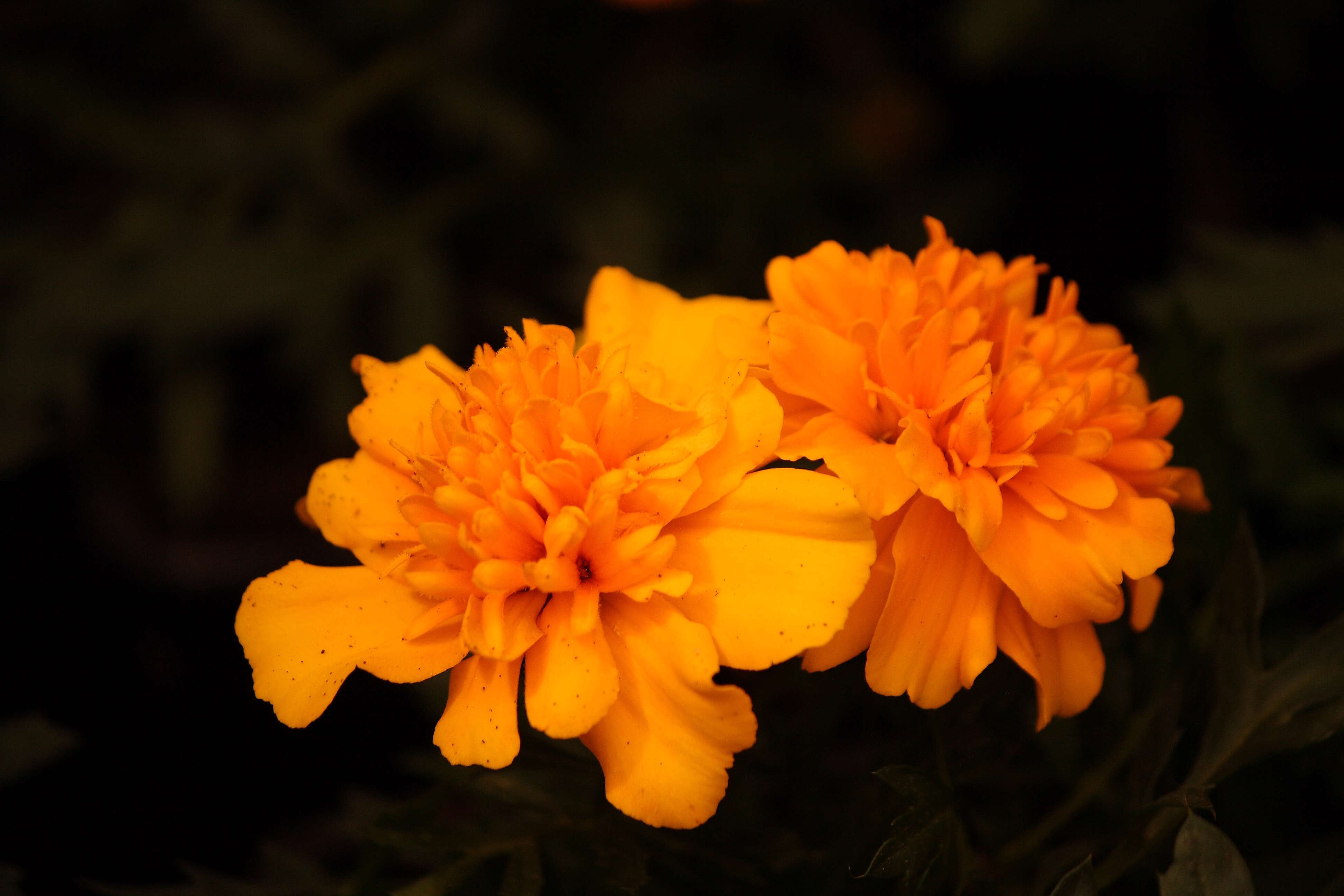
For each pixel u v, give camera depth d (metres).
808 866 0.28
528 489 0.26
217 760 0.46
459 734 0.26
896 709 0.28
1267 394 0.33
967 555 0.27
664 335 0.28
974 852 0.29
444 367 0.28
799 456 0.26
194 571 0.49
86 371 0.51
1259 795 0.29
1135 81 0.52
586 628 0.26
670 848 0.28
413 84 0.54
